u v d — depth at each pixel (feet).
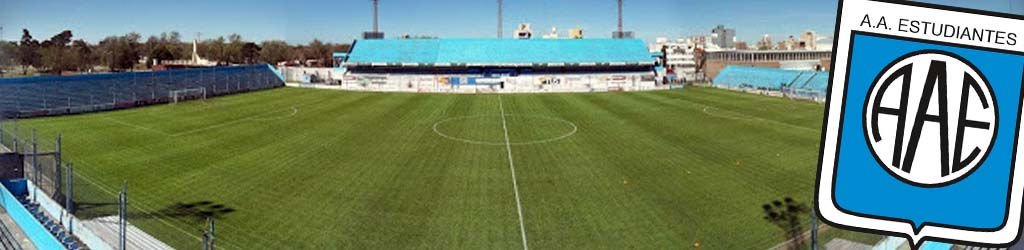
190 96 195.72
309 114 152.46
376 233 56.08
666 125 132.67
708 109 166.30
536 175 80.89
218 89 216.33
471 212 63.10
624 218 61.00
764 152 98.73
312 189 72.23
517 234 56.03
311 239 54.19
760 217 61.11
